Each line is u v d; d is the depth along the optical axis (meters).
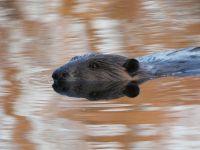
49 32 46.50
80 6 55.16
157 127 26.66
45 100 31.00
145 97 30.78
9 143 25.73
